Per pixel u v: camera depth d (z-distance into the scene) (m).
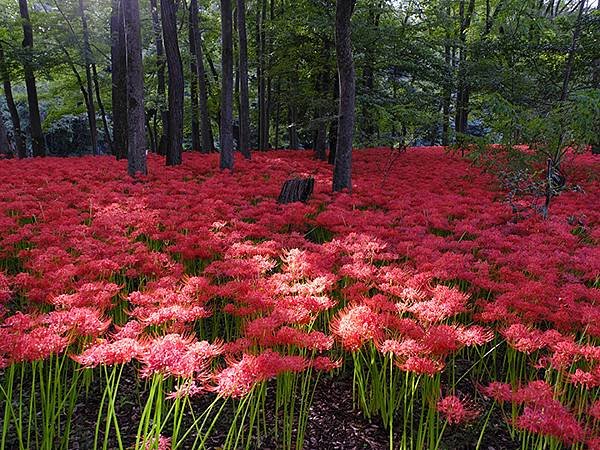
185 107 26.70
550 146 8.72
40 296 3.86
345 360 4.30
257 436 3.26
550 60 18.73
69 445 3.15
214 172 13.00
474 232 6.65
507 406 3.75
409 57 16.92
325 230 7.90
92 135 22.36
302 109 22.25
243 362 2.66
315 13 15.74
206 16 24.91
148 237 6.45
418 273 4.63
